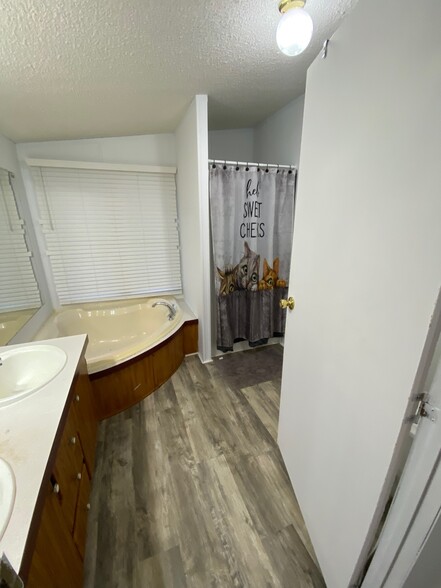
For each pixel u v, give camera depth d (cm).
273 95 190
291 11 87
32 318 212
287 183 221
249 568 103
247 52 129
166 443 160
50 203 241
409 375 56
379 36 59
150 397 201
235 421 177
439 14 45
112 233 267
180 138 235
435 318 49
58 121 187
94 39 107
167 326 227
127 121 208
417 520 59
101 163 242
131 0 90
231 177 206
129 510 124
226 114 222
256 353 262
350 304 76
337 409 85
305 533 114
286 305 122
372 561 75
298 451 120
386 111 59
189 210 237
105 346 267
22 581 46
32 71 121
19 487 63
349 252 76
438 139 47
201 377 225
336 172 80
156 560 106
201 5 96
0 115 162
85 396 137
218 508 124
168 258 294
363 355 71
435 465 54
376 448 67
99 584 99
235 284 240
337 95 77
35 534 57
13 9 86
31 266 225
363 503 73
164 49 120
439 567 66
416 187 52
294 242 113
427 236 50
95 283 275
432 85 47
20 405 91
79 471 110
